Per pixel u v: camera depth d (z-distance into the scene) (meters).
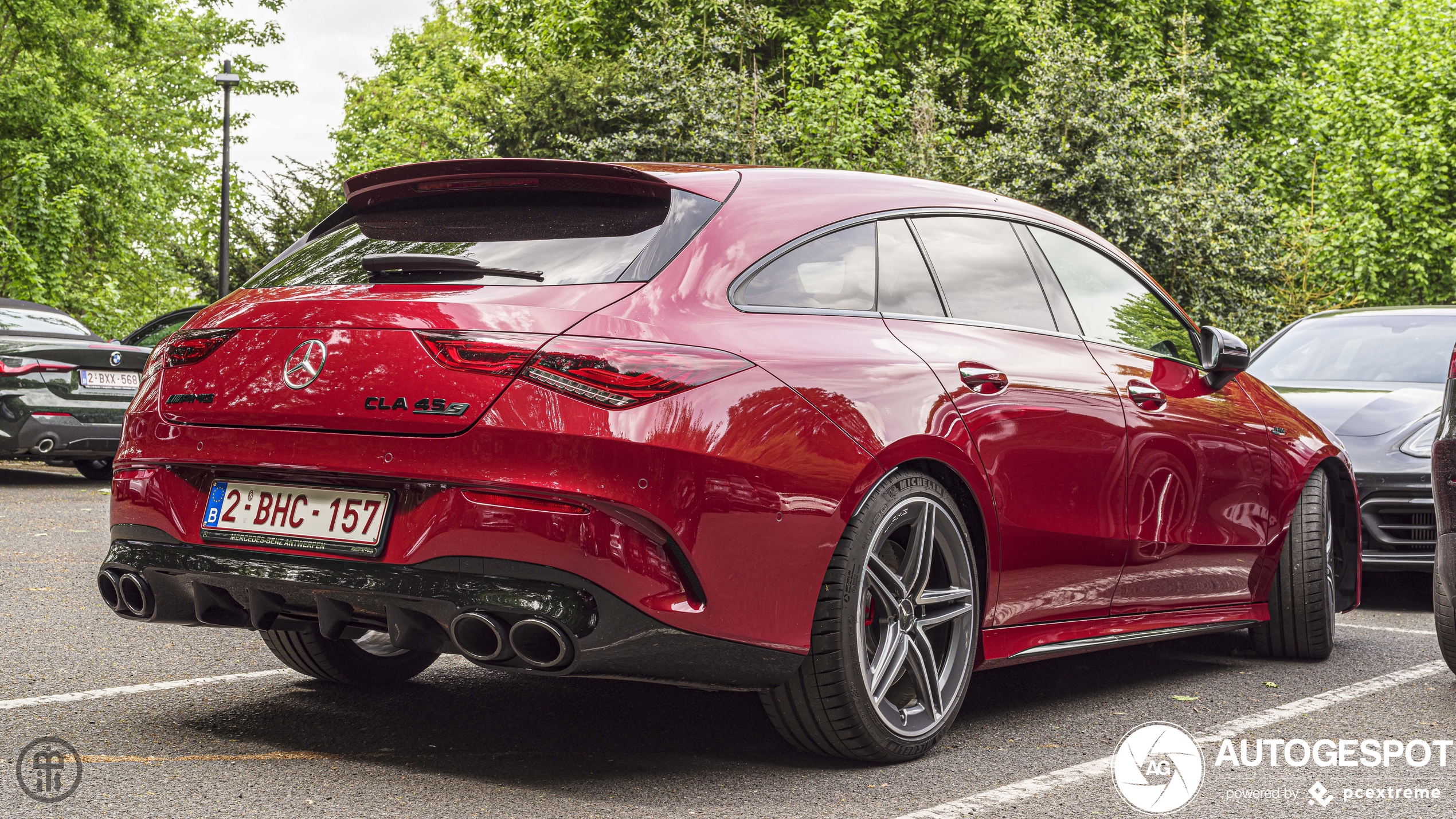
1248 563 4.66
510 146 18.97
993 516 3.49
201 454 3.12
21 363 10.13
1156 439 4.10
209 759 3.18
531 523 2.72
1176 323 4.61
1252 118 25.94
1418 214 23.06
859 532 3.12
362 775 3.06
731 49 18.56
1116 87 15.64
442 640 2.94
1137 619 4.16
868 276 3.45
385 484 2.88
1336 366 7.67
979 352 3.59
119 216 25.59
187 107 36.38
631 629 2.78
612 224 3.19
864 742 3.16
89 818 2.69
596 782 3.05
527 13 27.16
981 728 3.72
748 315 3.09
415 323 2.90
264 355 3.08
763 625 2.95
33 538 7.53
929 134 16.98
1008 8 22.48
